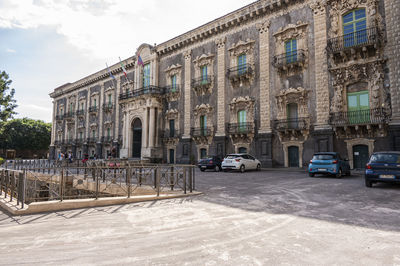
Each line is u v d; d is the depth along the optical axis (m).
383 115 17.31
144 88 35.00
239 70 25.83
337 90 19.44
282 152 22.20
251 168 20.61
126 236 4.73
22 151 68.00
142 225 5.44
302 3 22.16
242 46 25.92
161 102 33.81
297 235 4.70
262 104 23.75
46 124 74.06
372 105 17.89
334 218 5.85
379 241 4.32
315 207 7.03
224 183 12.88
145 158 31.98
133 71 39.19
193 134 29.17
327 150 19.48
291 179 14.28
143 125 33.56
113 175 11.41
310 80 21.12
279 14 23.53
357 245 4.16
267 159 22.73
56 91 57.44
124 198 8.02
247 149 24.45
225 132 26.34
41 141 69.75
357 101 18.81
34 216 6.33
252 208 7.02
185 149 30.03
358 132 18.31
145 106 33.47
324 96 20.12
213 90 28.11
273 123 22.95
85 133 47.34
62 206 7.10
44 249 4.09
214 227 5.25
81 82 49.41
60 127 55.50
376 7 18.28
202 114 28.88
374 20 18.14
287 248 4.06
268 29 24.19
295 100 21.73
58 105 57.22
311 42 21.39
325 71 20.25
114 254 3.86
